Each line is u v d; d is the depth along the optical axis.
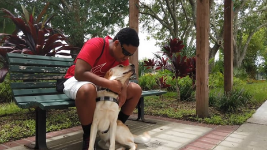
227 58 5.10
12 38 3.95
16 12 8.00
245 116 3.73
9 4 7.61
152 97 6.16
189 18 13.62
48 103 1.93
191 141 2.47
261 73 19.28
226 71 5.12
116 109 1.90
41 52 3.94
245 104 4.74
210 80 7.74
